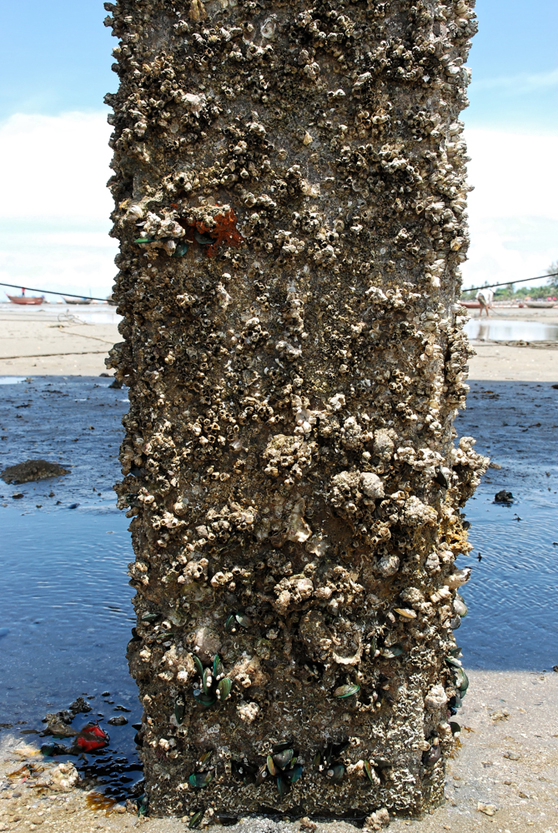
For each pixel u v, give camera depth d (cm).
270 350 228
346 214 224
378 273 226
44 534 521
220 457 230
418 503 229
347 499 227
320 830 227
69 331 2664
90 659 341
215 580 227
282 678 233
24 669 331
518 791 247
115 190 235
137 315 227
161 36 215
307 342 228
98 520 556
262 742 233
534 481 687
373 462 230
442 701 238
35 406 1126
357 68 216
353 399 230
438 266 225
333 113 219
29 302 6981
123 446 237
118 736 280
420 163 222
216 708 231
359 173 221
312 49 214
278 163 220
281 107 218
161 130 217
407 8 217
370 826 228
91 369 1664
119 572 450
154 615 233
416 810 234
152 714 235
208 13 215
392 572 230
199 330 224
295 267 225
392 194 221
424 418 232
